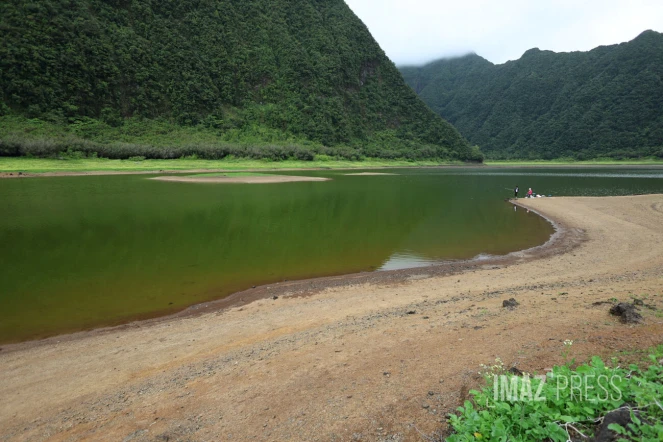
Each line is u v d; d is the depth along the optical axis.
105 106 101.69
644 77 167.12
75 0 111.25
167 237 18.69
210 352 6.98
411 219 24.23
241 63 138.00
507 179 64.12
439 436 3.56
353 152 114.12
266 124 127.00
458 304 8.79
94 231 19.97
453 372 4.81
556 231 20.39
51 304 10.35
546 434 3.09
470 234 19.72
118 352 7.35
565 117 181.75
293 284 11.95
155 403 5.07
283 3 161.00
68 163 67.56
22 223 22.00
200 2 140.75
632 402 3.33
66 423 4.86
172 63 121.56
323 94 139.88
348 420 4.04
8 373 6.69
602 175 75.19
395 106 156.12
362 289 11.29
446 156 135.38
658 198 32.25
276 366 5.84
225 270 13.48
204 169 76.94
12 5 100.00
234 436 4.05
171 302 10.53
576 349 4.92
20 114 87.94
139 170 69.31
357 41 162.75
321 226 21.73
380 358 5.64
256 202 31.86
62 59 99.00
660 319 5.71
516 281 11.52
